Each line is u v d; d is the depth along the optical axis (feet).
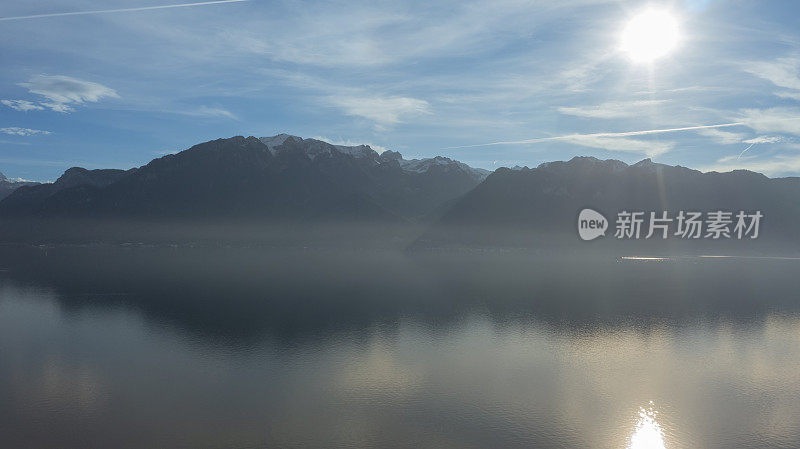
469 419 232.73
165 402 253.03
